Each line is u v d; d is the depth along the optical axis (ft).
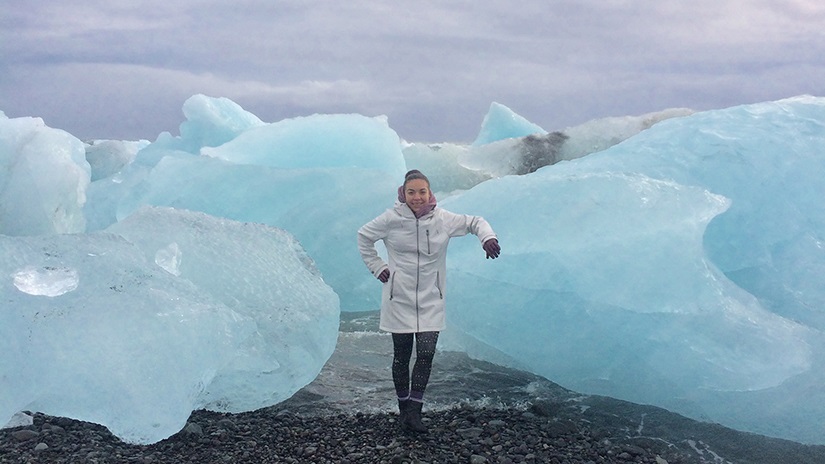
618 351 15.75
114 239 15.75
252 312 15.65
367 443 13.12
